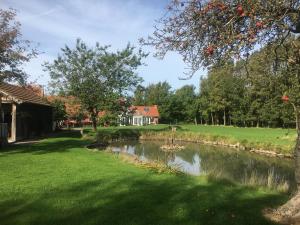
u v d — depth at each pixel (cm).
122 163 1798
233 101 8344
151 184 1249
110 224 826
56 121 5362
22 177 1339
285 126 6844
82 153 2247
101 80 4506
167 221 852
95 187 1180
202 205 986
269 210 952
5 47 2142
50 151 2314
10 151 2278
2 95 2950
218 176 1446
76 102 4466
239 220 871
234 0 706
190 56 793
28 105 3641
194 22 766
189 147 3856
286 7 727
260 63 937
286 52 919
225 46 729
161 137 4900
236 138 4203
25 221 841
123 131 4997
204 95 9556
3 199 1018
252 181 1480
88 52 4428
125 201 1012
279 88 1100
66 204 975
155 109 11331
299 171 905
